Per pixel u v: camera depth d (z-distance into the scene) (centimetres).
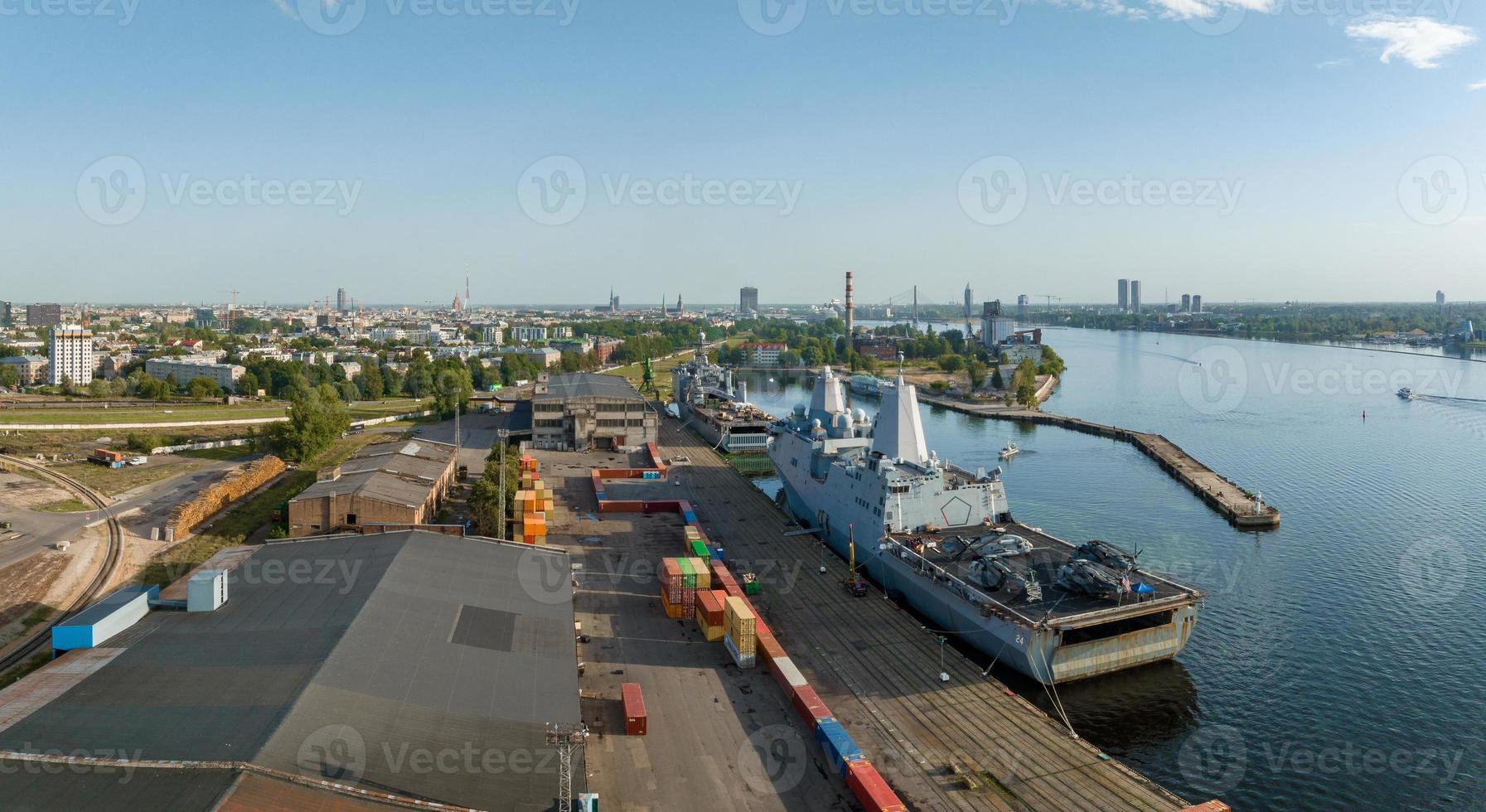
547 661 4800
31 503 9262
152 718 3706
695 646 5869
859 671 5616
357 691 4059
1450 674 6062
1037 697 5662
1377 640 6612
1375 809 4562
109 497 9750
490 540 6881
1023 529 7512
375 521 7969
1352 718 5491
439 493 9750
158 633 4747
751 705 5038
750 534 8844
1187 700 5691
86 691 3984
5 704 3844
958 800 4222
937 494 7512
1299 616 7094
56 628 4544
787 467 10150
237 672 4178
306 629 4738
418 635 4809
